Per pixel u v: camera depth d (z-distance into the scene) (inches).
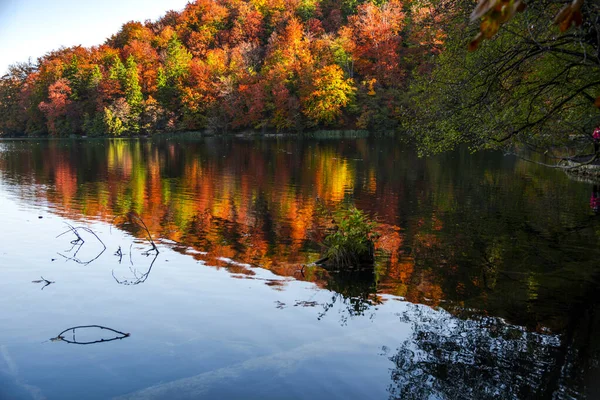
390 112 2363.4
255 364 178.5
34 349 192.4
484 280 282.8
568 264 311.6
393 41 2381.9
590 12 181.9
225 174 872.3
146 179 813.2
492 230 409.7
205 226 444.5
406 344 196.5
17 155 1438.2
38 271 302.2
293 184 725.3
